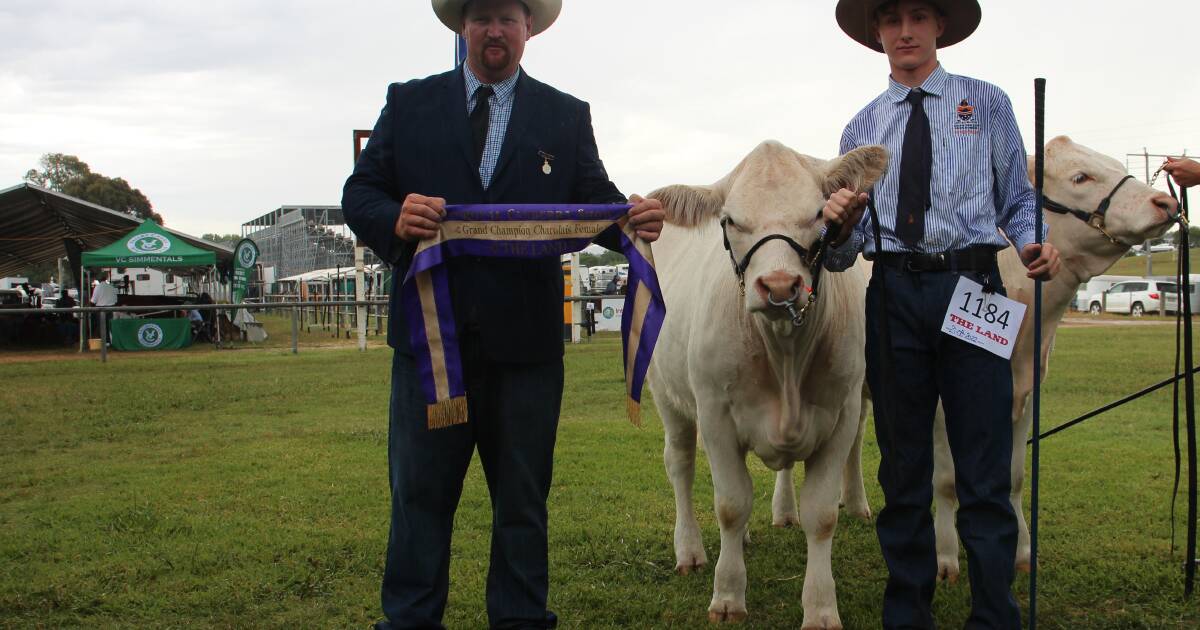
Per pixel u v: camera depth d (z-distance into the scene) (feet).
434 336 10.62
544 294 11.21
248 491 20.63
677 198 12.93
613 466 22.93
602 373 41.75
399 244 10.73
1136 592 14.01
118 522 17.93
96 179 217.77
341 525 17.84
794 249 11.43
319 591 14.34
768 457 13.30
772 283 10.94
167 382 40.65
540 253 10.80
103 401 35.04
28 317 68.23
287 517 18.42
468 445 11.32
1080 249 15.35
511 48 10.94
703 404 13.61
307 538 16.88
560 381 11.64
